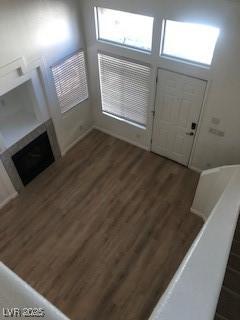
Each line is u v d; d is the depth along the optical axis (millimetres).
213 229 2523
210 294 1609
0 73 4504
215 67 4648
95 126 7375
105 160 6555
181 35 4809
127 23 5242
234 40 4223
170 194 5797
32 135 5680
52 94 5688
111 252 4938
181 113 5621
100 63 6055
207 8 4172
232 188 3820
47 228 5316
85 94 6617
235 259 3438
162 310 1425
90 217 5457
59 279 4629
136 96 6051
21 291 826
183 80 5168
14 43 4520
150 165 6410
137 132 6629
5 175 5430
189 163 6238
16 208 5652
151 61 5289
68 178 6176
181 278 1688
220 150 5590
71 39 5523
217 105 5035
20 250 5016
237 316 2742
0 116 5820
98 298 4398
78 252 4953
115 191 5895
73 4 5188
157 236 5137
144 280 4582
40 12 4691
